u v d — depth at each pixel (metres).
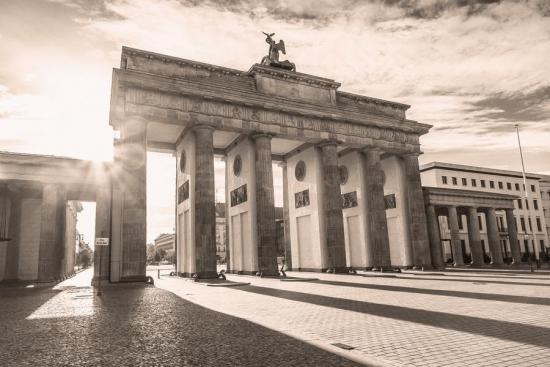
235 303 22.02
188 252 47.84
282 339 12.36
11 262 46.16
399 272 51.78
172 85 42.47
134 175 39.81
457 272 49.41
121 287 34.72
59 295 28.34
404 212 60.19
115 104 44.72
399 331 13.28
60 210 44.47
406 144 59.34
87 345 11.89
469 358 9.71
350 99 57.66
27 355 10.80
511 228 75.56
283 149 61.12
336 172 52.97
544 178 113.19
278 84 51.03
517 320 14.70
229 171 57.62
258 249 47.25
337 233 51.50
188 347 11.47
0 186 44.34
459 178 97.06
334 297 24.23
